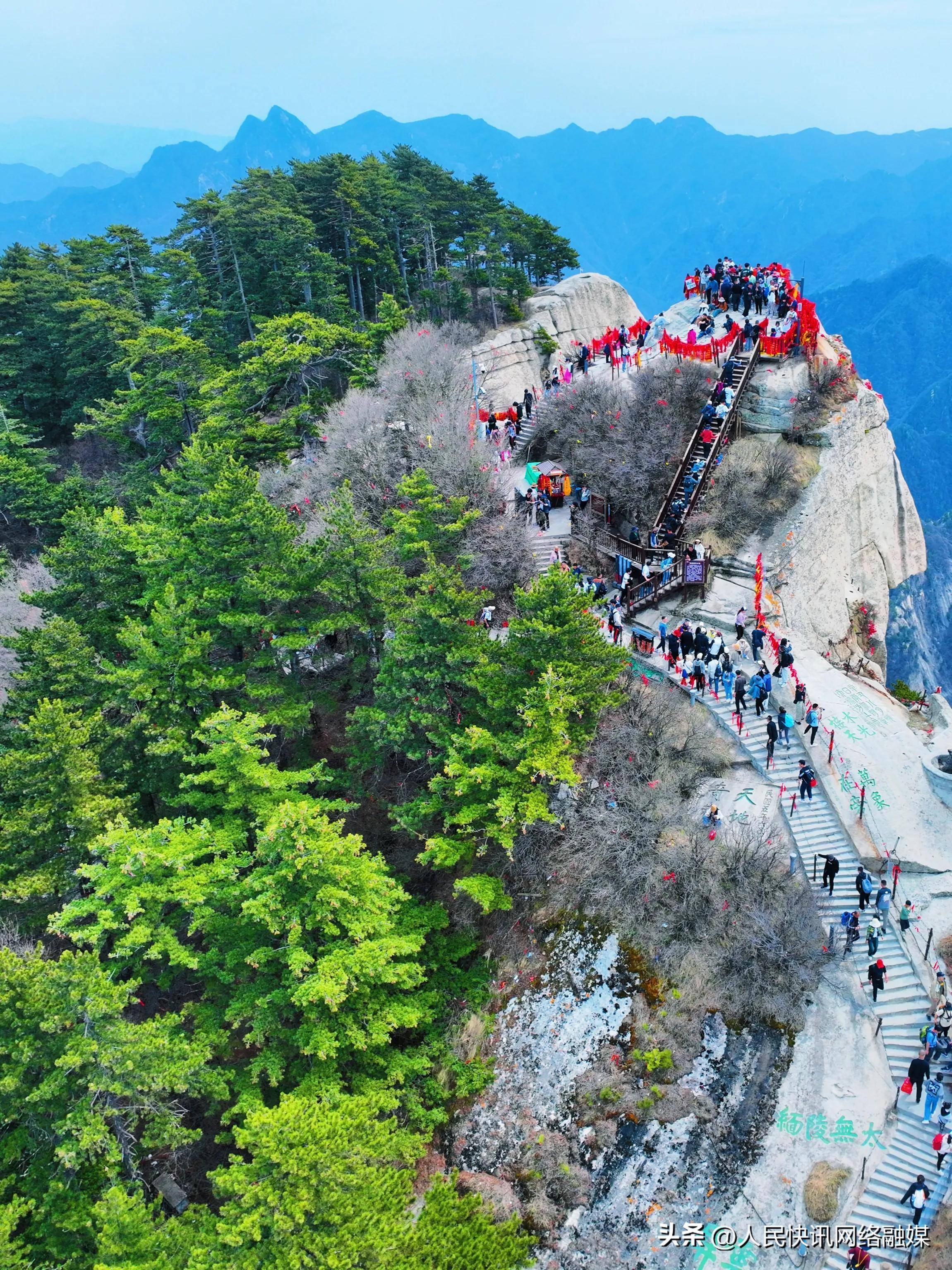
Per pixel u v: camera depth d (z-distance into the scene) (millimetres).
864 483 43656
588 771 27578
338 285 56344
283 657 31500
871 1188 20281
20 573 43844
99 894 23266
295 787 28656
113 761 29047
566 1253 20734
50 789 25625
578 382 43875
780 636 33312
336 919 23719
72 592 33469
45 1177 20438
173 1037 22812
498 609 33906
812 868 25891
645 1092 22172
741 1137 21359
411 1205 21766
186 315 57438
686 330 49875
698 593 34906
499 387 55438
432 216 65750
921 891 25188
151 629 29875
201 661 29719
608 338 48438
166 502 35312
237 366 52781
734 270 50125
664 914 24469
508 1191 21859
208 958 24641
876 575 45125
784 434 41094
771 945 23266
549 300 63469
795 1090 21828
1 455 48156
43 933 27344
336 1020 23422
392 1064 23703
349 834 30531
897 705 31781
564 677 24984
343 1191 16781
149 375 46875
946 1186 19922
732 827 26578
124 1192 18844
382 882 24062
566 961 24906
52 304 57719
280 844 22594
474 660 26922
